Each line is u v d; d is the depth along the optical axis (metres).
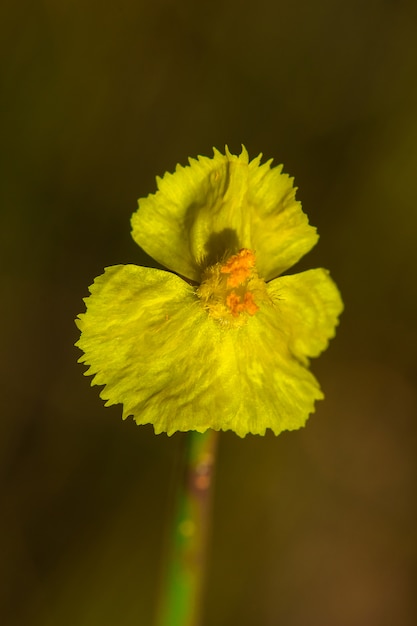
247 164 0.12
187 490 0.12
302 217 0.12
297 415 0.12
